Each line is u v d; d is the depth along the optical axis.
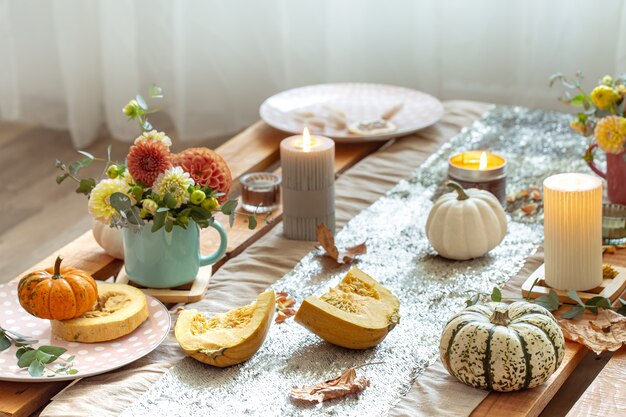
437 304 1.30
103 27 3.13
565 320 1.23
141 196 1.26
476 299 1.22
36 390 1.11
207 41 3.13
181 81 3.14
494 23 2.87
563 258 1.29
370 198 1.67
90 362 1.15
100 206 1.25
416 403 1.07
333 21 2.98
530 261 1.42
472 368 1.06
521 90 2.88
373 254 1.46
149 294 1.33
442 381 1.11
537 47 2.81
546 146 1.88
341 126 1.95
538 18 2.77
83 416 1.04
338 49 3.01
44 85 3.35
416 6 2.90
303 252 1.48
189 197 1.25
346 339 1.16
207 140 3.23
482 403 1.06
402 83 3.06
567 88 2.82
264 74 3.18
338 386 1.08
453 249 1.41
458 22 2.91
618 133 1.51
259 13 3.09
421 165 1.80
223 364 1.14
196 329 1.19
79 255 1.48
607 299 1.25
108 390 1.10
